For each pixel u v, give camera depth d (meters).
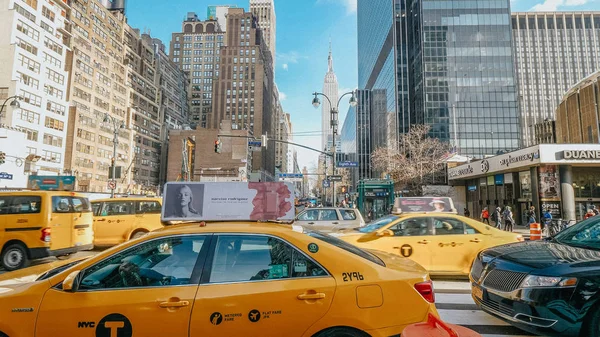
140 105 98.06
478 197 33.19
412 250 7.54
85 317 2.71
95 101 77.38
